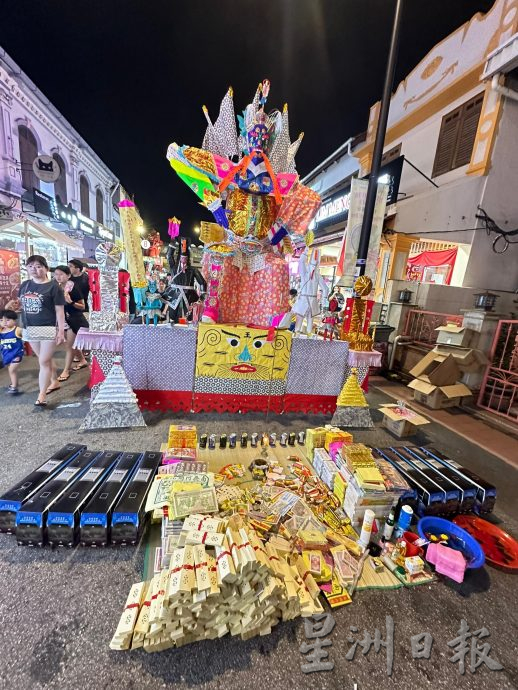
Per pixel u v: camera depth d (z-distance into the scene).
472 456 3.31
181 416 3.54
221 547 1.49
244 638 1.39
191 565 1.43
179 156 3.18
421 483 2.39
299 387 3.84
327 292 4.46
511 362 4.65
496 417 4.43
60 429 3.06
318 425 3.65
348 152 10.20
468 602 1.67
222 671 1.27
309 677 1.28
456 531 2.09
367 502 2.11
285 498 2.24
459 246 6.60
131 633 1.32
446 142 6.84
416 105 7.55
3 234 7.87
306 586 1.62
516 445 3.63
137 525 1.83
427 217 7.02
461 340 4.78
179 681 1.23
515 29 5.39
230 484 2.40
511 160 6.11
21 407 3.51
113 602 1.51
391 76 4.22
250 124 3.31
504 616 1.62
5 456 2.57
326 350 3.79
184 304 4.44
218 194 3.30
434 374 4.52
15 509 1.84
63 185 14.38
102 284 3.34
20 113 11.11
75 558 1.74
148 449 2.82
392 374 6.09
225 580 1.35
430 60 7.18
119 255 3.33
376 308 6.88
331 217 9.28
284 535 1.92
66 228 13.62
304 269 4.27
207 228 3.55
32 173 11.84
